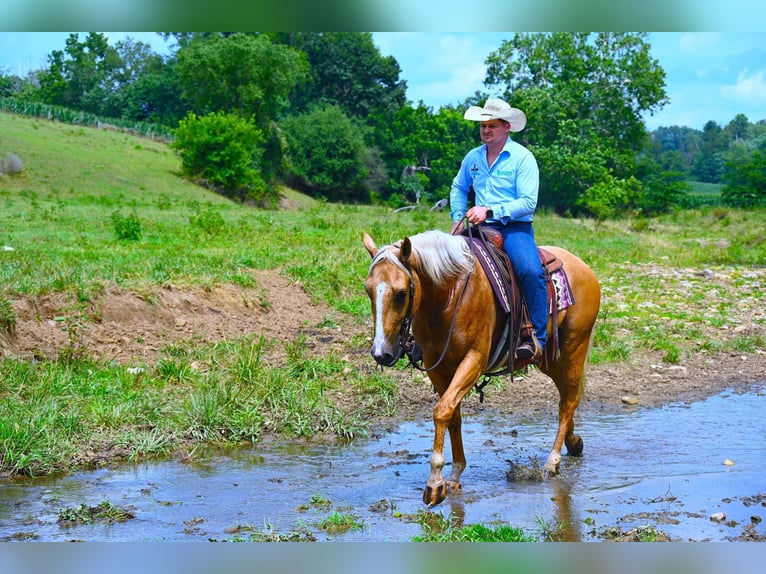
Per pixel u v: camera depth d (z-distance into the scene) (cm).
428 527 546
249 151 5156
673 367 1088
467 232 630
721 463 707
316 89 7806
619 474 677
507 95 6056
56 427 728
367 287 540
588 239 2828
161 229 2098
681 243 2839
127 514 568
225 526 552
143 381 867
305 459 718
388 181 7138
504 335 614
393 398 902
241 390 849
